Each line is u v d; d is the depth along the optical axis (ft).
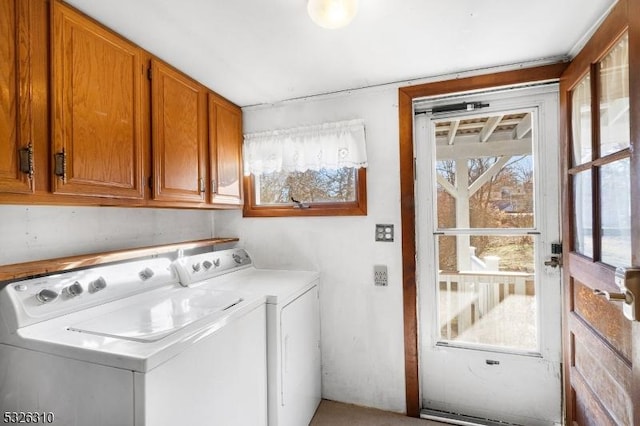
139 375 3.06
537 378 6.17
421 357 6.84
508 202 6.46
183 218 7.29
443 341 6.80
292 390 5.76
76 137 3.97
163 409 3.24
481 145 6.63
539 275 6.20
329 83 6.58
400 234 6.73
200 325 3.90
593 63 4.41
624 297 3.19
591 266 4.50
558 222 6.06
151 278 5.25
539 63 5.82
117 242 5.76
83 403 3.30
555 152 6.07
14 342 3.62
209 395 3.92
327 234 7.24
